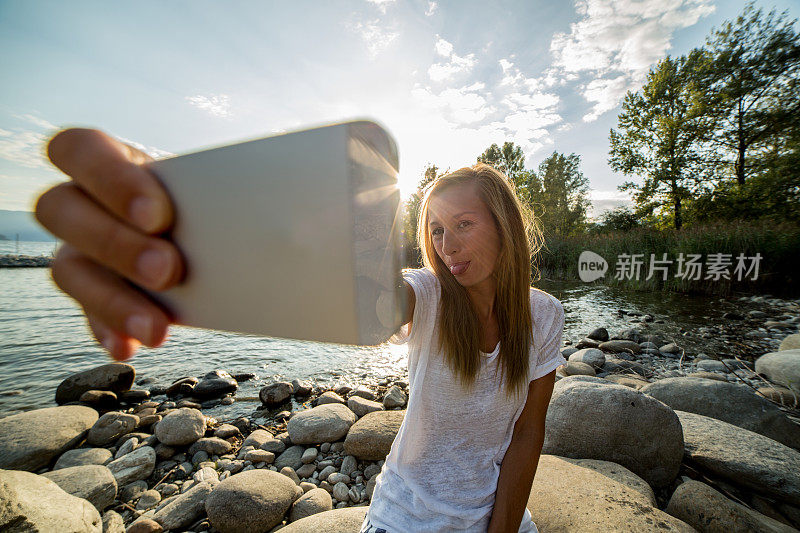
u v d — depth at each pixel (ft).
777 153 60.18
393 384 16.49
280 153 1.31
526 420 3.95
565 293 39.55
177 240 1.36
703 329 24.30
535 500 6.08
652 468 7.64
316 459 10.32
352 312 1.25
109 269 1.41
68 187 1.36
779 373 14.52
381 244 1.30
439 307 3.56
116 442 11.65
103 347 1.55
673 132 67.97
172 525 7.63
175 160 1.37
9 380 17.51
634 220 80.28
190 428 11.39
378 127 1.29
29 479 6.11
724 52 63.67
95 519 6.51
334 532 5.57
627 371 17.46
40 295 42.78
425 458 3.70
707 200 64.90
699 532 5.90
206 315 1.37
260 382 16.93
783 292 34.99
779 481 6.86
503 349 3.58
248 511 7.30
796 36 57.36
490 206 3.32
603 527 5.28
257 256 1.32
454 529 3.47
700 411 10.03
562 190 102.63
